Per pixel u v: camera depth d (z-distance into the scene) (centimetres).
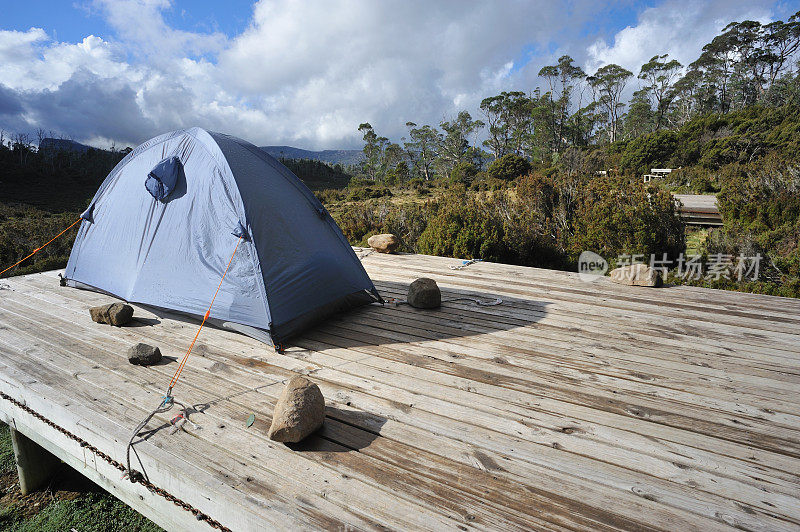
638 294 443
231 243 331
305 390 206
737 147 2831
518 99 6606
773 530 150
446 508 160
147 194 385
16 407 265
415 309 397
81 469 233
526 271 547
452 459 188
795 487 172
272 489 169
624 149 3966
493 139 7256
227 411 226
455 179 4509
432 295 396
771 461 188
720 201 963
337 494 166
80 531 287
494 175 3794
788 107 3422
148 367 277
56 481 336
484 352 300
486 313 384
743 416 222
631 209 652
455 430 209
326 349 306
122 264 387
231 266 327
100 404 233
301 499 164
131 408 229
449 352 300
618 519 155
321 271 360
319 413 204
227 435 205
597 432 208
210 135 370
